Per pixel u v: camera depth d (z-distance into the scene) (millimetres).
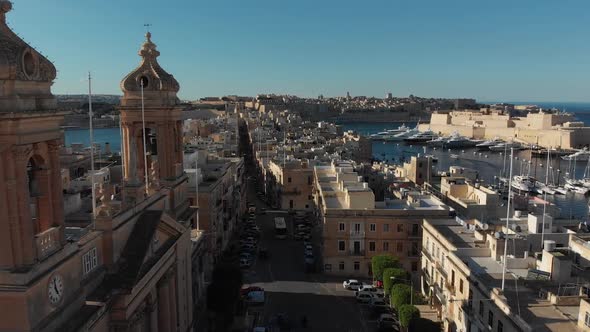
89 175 59156
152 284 35094
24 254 21562
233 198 102875
